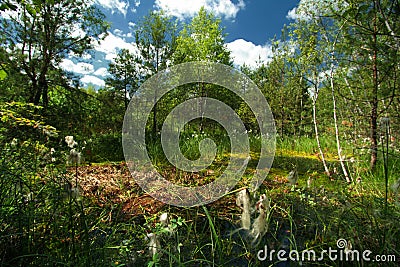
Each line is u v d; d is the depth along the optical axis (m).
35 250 1.68
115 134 7.48
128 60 8.77
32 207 1.91
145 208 2.94
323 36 4.49
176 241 2.12
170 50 9.34
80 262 1.57
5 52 5.61
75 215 2.26
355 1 3.07
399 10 2.56
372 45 2.85
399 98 3.38
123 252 1.82
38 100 6.31
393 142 4.43
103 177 4.25
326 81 4.67
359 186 3.47
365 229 2.10
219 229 2.34
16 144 2.96
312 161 5.73
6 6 2.79
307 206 2.78
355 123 5.09
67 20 6.44
